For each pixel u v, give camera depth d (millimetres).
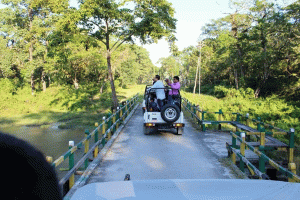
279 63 27609
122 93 44656
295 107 20656
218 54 34750
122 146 9508
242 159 6492
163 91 11695
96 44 18438
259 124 10453
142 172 6801
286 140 13398
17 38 35500
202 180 1729
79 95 33812
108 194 1479
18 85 38906
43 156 541
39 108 32406
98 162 7398
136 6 17625
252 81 32375
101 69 38156
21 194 489
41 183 515
